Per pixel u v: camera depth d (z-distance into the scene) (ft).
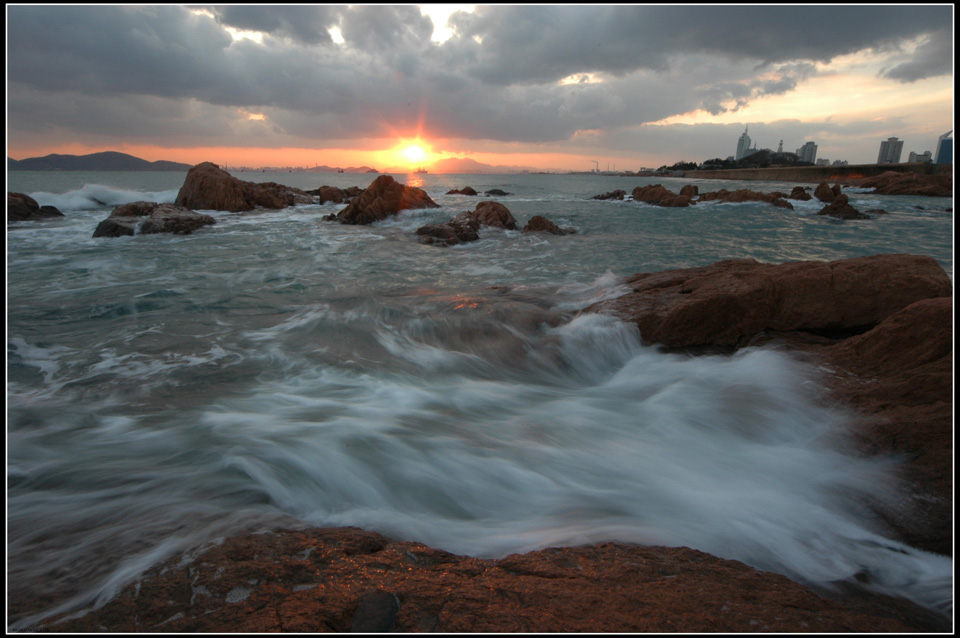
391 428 13.92
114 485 10.57
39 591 6.91
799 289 19.62
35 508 9.63
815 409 13.88
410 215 74.08
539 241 55.16
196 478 10.89
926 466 10.23
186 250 45.29
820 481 10.93
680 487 11.14
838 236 61.41
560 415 15.42
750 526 9.59
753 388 15.55
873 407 12.83
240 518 9.27
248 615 5.98
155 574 7.01
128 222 54.65
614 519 9.86
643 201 120.06
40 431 13.25
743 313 19.89
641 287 25.49
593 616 5.99
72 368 18.31
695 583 7.02
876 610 7.29
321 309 26.68
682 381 17.53
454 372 19.22
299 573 6.99
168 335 22.41
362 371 18.86
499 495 10.82
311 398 16.17
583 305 25.79
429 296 28.78
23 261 38.78
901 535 9.18
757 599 6.66
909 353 14.28
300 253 45.01
